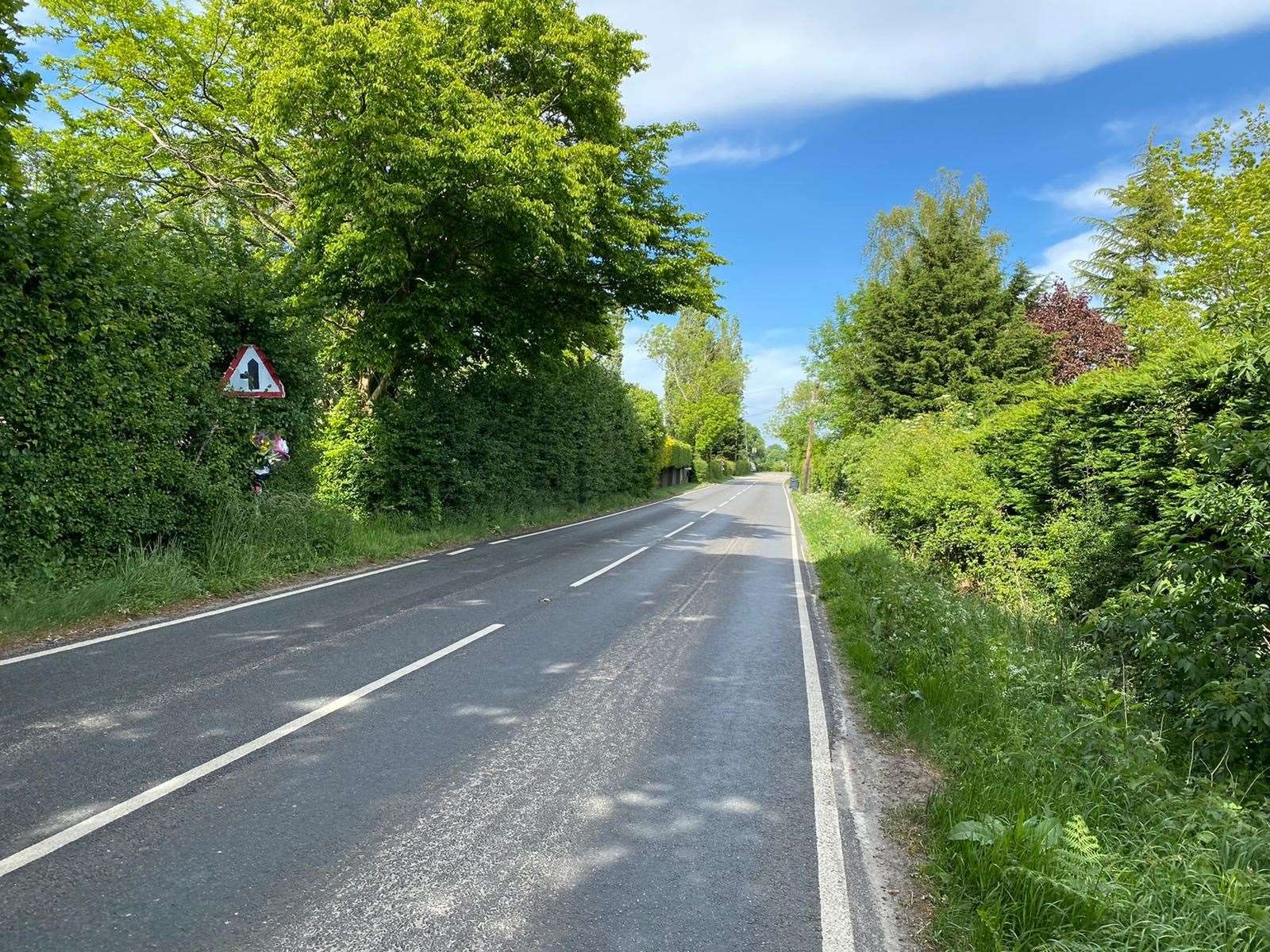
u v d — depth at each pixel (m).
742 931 3.06
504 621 8.50
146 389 9.09
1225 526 4.87
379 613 8.60
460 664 6.68
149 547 9.48
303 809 3.90
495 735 5.05
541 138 13.66
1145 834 3.68
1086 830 3.44
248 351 10.48
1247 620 4.54
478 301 16.47
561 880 3.37
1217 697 4.25
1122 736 4.72
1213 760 4.55
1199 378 7.04
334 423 15.77
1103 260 28.66
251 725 4.98
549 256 15.98
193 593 8.98
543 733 5.14
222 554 10.02
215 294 10.61
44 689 5.49
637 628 8.54
